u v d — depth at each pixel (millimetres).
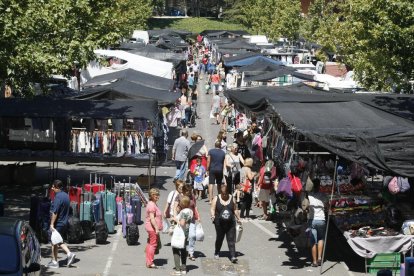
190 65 70000
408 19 23422
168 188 29281
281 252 20219
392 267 18266
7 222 13797
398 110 24609
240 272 18094
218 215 18781
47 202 20438
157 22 135250
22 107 28297
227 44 74812
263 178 23906
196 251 20047
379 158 17688
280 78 43594
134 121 29422
